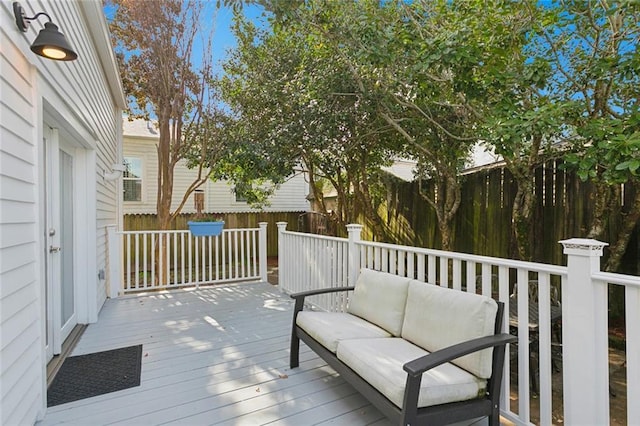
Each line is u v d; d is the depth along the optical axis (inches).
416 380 68.7
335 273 164.6
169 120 245.3
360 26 157.8
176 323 158.9
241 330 149.9
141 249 337.1
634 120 108.8
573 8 123.6
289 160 252.1
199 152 261.4
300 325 113.4
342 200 303.0
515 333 117.6
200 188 401.4
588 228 150.9
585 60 138.4
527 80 132.0
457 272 103.0
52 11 103.8
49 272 121.2
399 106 201.9
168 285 218.8
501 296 91.0
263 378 108.1
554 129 119.4
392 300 107.4
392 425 85.0
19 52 79.2
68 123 120.2
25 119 82.1
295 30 179.6
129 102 304.2
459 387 75.9
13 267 74.0
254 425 84.6
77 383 104.2
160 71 233.6
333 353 96.6
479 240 199.6
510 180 183.9
